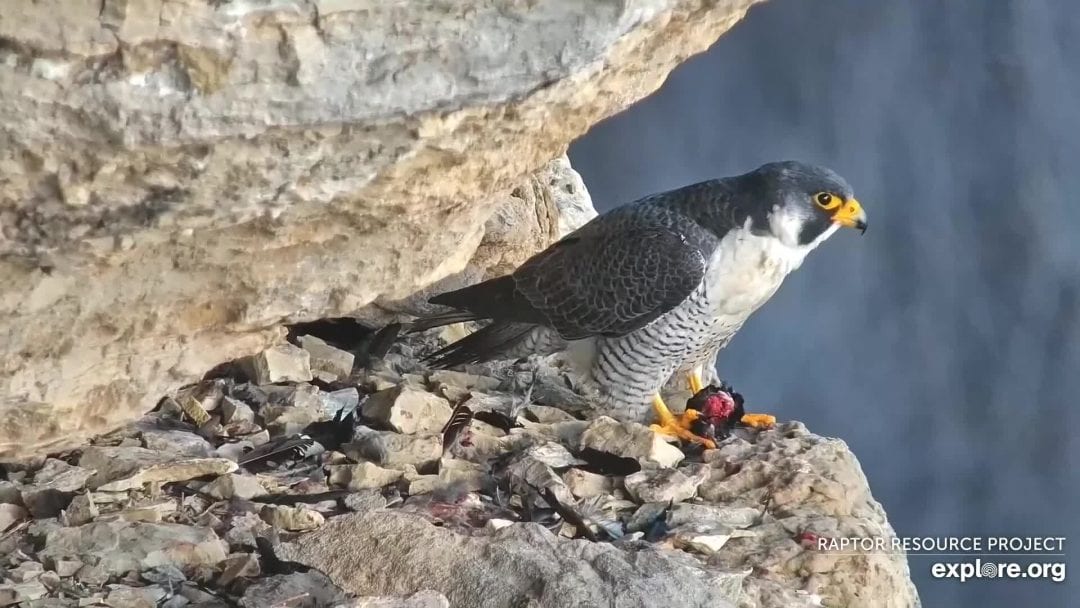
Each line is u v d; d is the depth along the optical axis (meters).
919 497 21.44
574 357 9.98
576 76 6.01
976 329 21.95
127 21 4.88
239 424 8.66
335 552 6.88
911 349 21.89
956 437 21.64
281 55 5.22
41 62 4.92
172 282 6.48
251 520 7.32
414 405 8.93
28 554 6.69
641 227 9.38
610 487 8.47
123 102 5.11
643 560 6.95
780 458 9.12
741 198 9.32
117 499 7.32
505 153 6.64
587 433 8.96
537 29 5.64
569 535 7.82
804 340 21.81
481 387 10.21
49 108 5.08
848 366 21.88
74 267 5.95
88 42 4.90
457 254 7.68
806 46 22.03
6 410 6.66
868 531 8.24
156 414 8.59
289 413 8.84
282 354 9.41
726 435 9.70
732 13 7.10
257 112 5.34
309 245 6.70
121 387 7.07
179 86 5.17
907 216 22.17
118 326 6.55
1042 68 21.94
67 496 7.23
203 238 6.23
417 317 10.80
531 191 11.31
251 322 7.02
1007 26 21.97
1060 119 22.00
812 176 9.23
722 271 9.33
